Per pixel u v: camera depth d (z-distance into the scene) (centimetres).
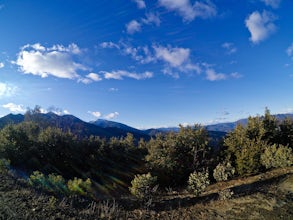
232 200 1664
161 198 2108
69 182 2009
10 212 1013
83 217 1208
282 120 3966
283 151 2803
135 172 4147
